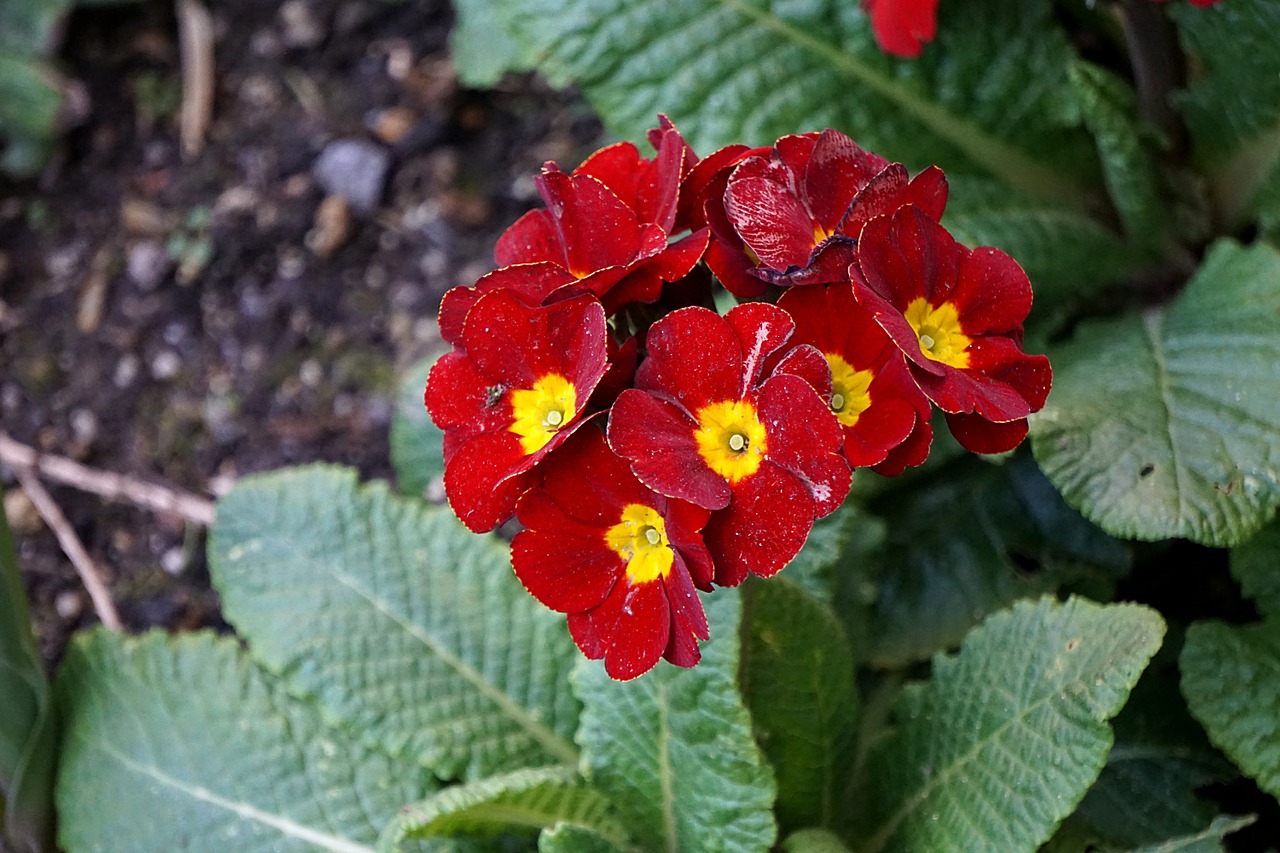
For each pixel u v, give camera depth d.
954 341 0.36
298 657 0.47
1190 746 0.46
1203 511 0.43
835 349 0.35
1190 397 0.44
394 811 0.47
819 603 0.43
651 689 0.42
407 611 0.47
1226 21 0.46
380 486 0.49
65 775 0.48
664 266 0.35
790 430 0.34
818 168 0.36
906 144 0.49
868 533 0.49
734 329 0.35
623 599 0.36
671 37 0.48
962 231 0.49
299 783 0.47
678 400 0.35
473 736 0.46
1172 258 0.50
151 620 0.59
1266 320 0.44
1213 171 0.50
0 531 0.48
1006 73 0.49
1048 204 0.50
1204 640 0.44
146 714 0.48
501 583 0.47
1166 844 0.41
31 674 0.48
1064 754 0.40
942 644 0.48
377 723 0.46
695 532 0.34
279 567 0.48
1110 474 0.44
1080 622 0.41
